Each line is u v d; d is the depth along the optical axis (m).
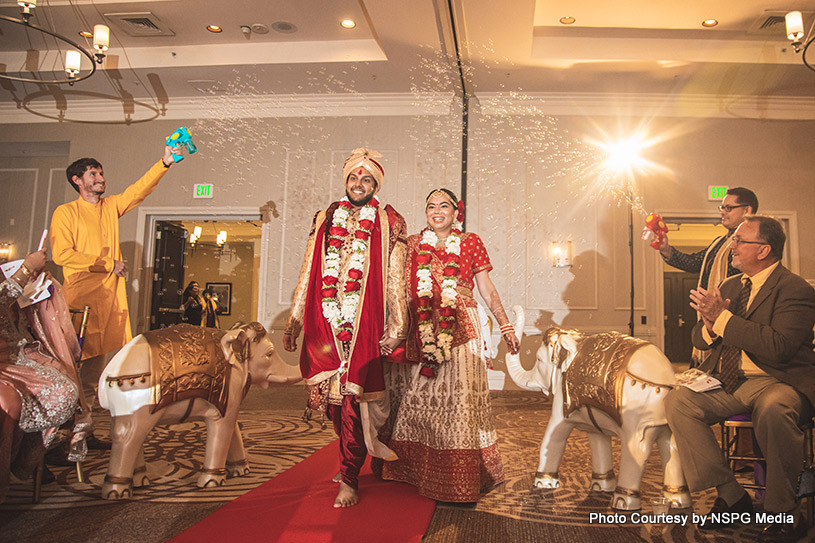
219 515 1.91
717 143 6.63
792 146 6.59
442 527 1.86
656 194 6.60
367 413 2.08
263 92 6.90
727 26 5.63
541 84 6.46
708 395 1.94
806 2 5.14
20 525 1.80
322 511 1.98
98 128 7.27
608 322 6.48
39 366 1.99
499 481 2.38
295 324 2.37
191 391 2.18
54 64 6.32
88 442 3.01
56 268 7.60
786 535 1.71
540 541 1.73
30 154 7.81
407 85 6.57
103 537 1.69
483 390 2.35
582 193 6.63
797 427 1.78
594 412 2.15
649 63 5.86
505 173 6.67
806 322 1.87
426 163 6.70
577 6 5.33
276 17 5.59
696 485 1.87
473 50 5.72
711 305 2.01
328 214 2.39
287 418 4.25
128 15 5.55
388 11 5.06
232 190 6.92
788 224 6.52
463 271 2.47
